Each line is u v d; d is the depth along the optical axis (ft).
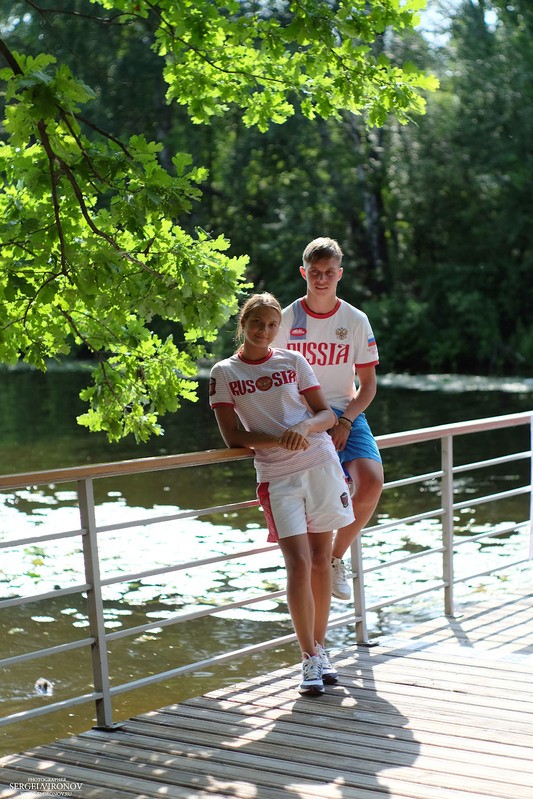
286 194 101.81
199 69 21.20
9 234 16.70
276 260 103.76
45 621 23.12
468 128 97.09
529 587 21.68
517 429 57.57
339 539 16.31
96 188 16.42
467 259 102.68
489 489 39.32
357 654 16.71
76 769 12.57
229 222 104.12
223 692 15.15
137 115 95.86
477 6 101.19
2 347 19.40
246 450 15.03
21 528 32.53
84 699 13.58
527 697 14.53
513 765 12.32
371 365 15.87
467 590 24.21
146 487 39.75
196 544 29.89
